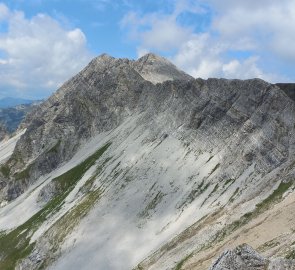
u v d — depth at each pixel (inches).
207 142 5812.0
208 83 6530.5
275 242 2664.9
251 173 4581.7
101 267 4655.5
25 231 7057.1
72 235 5674.2
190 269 3174.2
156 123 7337.6
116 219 5462.6
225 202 4355.3
